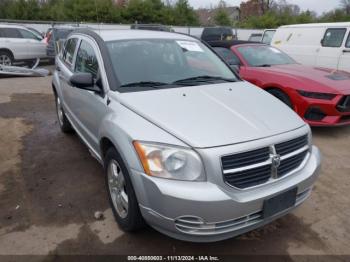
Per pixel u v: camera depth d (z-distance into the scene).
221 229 2.47
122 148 2.71
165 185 2.42
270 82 5.95
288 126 2.85
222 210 2.39
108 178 3.24
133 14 37.81
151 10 38.34
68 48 5.14
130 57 3.66
